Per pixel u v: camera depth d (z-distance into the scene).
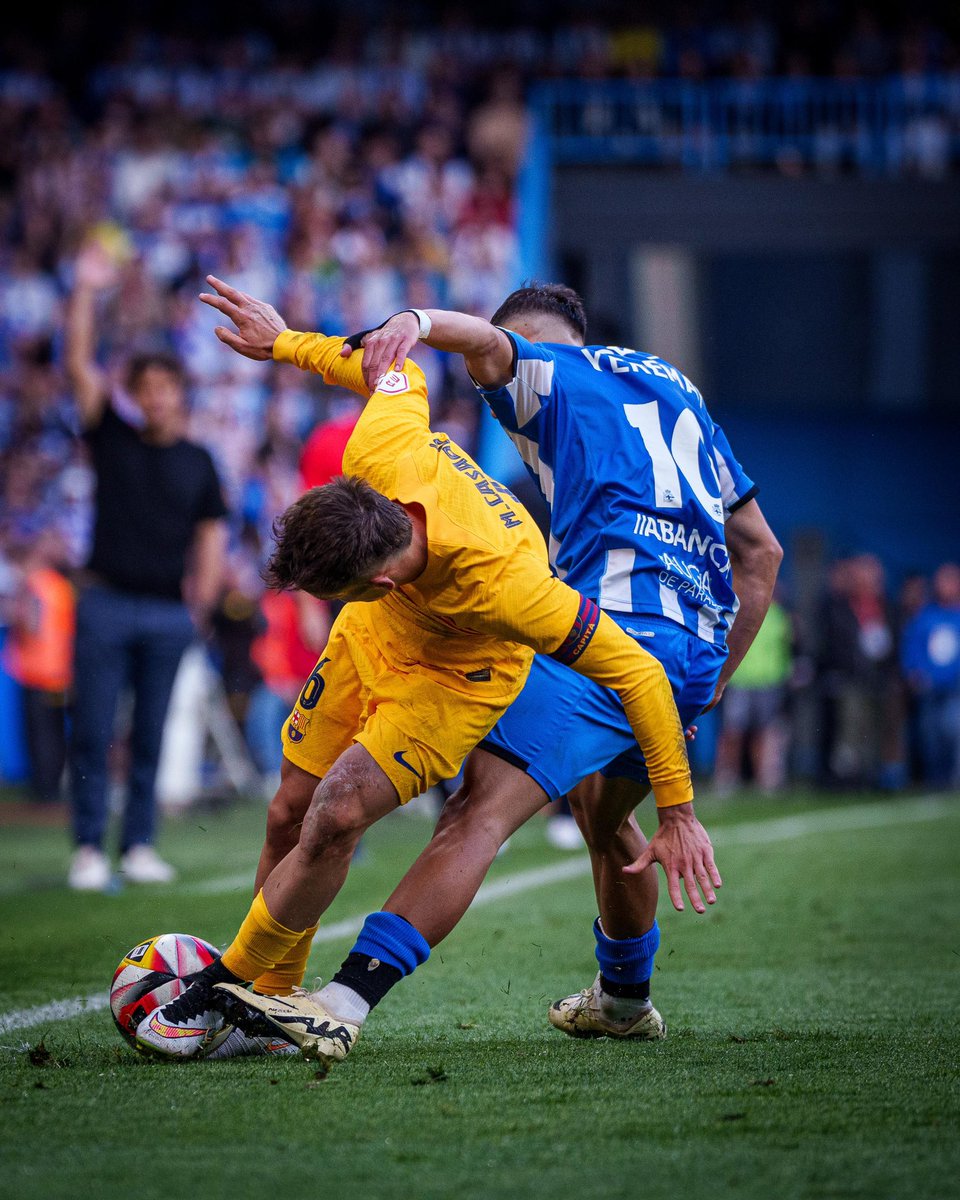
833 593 46.62
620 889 11.00
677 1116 8.38
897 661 48.84
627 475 10.78
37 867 25.47
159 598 22.17
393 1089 9.09
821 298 73.19
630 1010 11.12
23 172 58.56
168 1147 7.76
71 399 52.97
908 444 64.12
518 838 30.44
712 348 73.88
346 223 56.50
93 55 65.62
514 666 10.02
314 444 23.20
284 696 41.12
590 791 10.88
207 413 51.16
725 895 21.64
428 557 9.38
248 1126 8.19
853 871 24.70
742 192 58.28
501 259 56.97
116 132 59.31
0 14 67.44
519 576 9.38
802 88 64.06
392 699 9.88
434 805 35.69
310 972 14.58
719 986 14.05
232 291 11.23
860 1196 6.88
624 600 10.59
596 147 61.38
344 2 70.75
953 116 62.50
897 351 72.75
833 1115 8.41
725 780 47.09
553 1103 8.71
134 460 22.03
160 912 18.94
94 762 21.97
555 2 69.38
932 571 63.50
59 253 56.47
